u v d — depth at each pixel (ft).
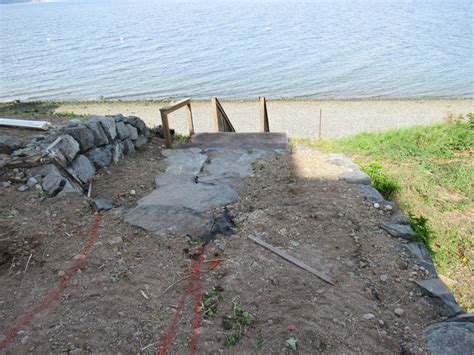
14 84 77.71
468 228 17.83
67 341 8.77
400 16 184.75
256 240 12.38
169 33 152.66
